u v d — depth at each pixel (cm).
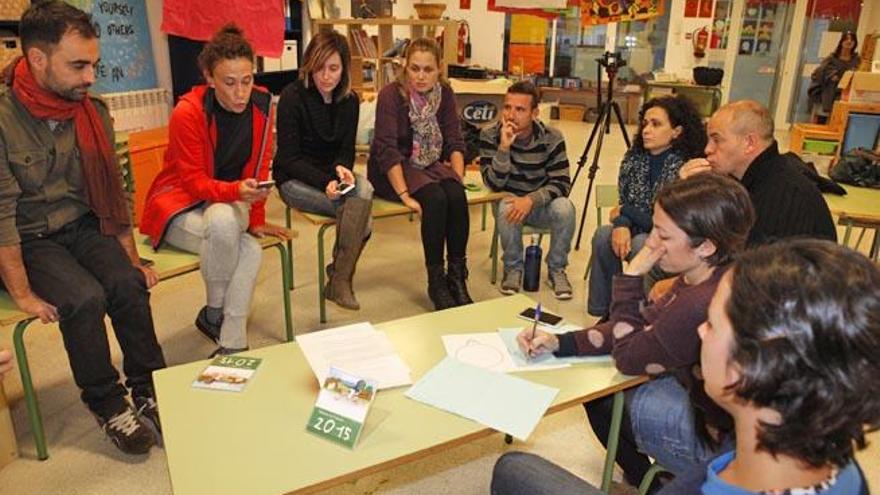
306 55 279
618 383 143
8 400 215
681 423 136
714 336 67
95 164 201
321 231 275
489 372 146
